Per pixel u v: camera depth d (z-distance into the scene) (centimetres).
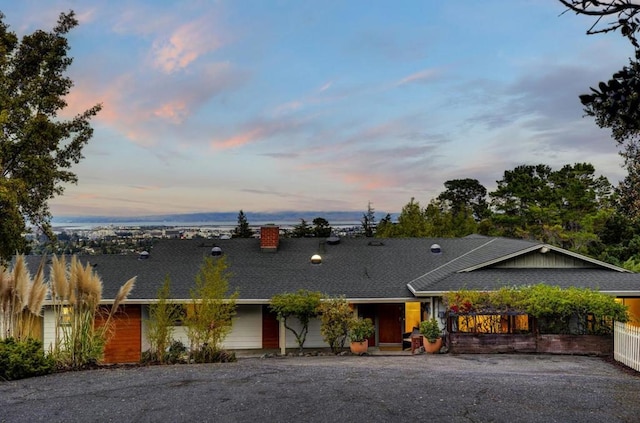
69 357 1097
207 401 757
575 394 820
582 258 1842
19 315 1100
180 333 1680
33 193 1659
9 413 716
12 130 1557
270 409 710
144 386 870
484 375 991
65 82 1772
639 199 1477
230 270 1992
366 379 920
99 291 1123
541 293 1422
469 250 2273
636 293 1598
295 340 1862
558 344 1396
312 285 1848
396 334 1938
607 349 1373
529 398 786
